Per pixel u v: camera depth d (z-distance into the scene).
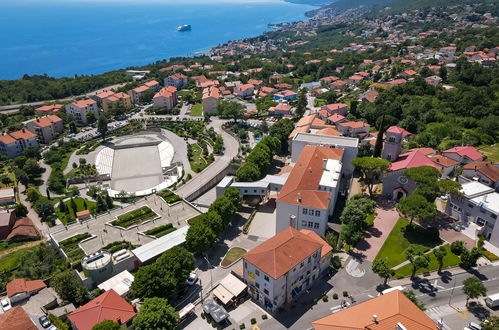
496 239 109.12
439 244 111.06
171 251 98.81
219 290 95.25
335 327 68.94
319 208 110.56
